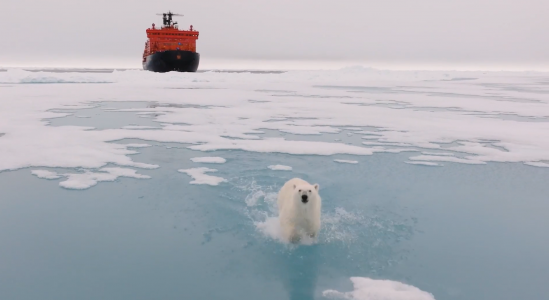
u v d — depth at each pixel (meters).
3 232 4.13
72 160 7.02
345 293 3.19
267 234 4.21
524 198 5.52
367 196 5.47
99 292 3.12
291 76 40.84
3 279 3.27
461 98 21.61
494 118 13.62
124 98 18.72
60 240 3.99
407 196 5.51
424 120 12.93
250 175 6.33
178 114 13.45
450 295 3.17
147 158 7.35
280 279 3.38
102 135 9.32
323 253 3.85
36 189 5.51
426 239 4.18
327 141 9.34
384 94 24.17
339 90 27.73
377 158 7.71
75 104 15.88
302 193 3.67
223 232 4.25
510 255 3.86
